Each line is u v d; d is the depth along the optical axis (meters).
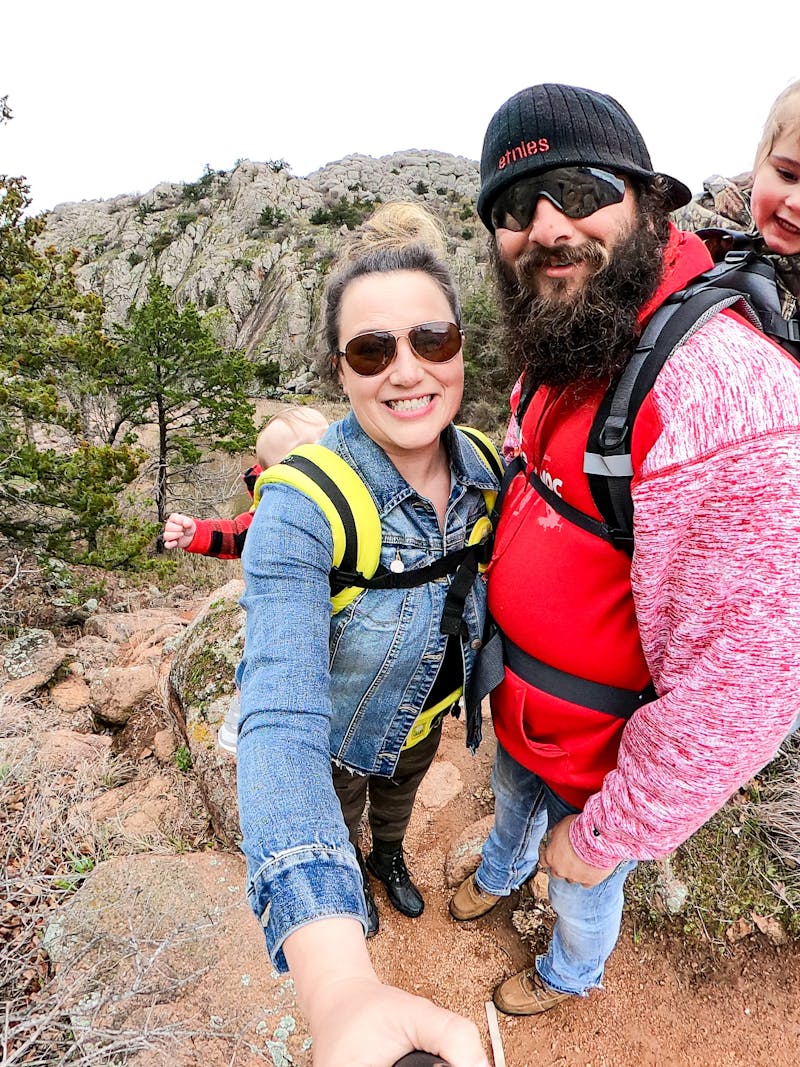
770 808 2.27
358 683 1.32
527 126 0.99
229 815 2.55
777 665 0.86
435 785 2.76
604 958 1.72
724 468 0.84
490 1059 1.90
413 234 1.20
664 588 0.98
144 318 13.27
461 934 2.21
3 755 3.07
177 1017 1.84
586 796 1.37
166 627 5.02
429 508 1.25
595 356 0.98
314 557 1.12
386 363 1.15
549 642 1.22
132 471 9.29
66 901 2.28
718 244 1.21
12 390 8.49
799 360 0.93
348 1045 0.62
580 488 1.07
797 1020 1.93
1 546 9.13
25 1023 1.69
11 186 9.37
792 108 1.11
